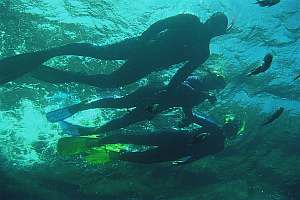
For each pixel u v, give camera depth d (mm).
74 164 14164
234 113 12602
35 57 6562
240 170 15305
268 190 16219
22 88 10836
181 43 6625
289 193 16141
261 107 12852
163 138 7012
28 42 10148
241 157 14594
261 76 11562
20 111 11711
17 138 12930
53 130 12359
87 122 11711
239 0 9914
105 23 9891
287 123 13703
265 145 14367
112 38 10203
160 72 10320
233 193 16203
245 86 11773
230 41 10508
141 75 6895
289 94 12352
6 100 11289
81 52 6645
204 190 16016
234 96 12078
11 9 9523
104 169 14477
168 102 7086
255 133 13680
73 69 10633
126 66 6773
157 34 6812
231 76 11281
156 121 11688
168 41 6629
